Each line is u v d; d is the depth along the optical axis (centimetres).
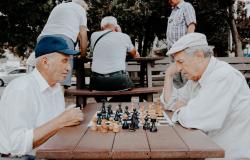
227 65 295
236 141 290
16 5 1231
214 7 1672
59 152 203
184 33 665
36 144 265
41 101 291
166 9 1656
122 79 604
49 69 292
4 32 1283
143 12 1603
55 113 305
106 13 1595
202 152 202
